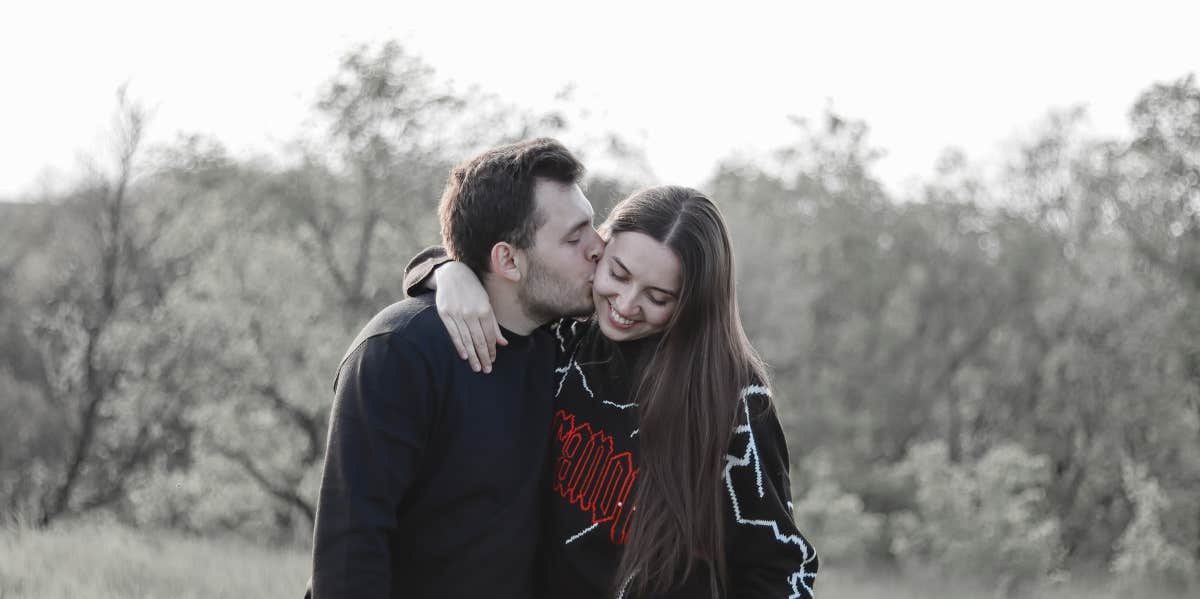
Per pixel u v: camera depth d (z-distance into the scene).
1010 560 16.25
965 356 27.48
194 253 18.41
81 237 19.09
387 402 2.55
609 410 2.77
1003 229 27.75
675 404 2.66
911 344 27.91
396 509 2.57
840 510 19.45
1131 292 22.69
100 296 18.28
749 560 2.73
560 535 2.75
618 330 2.75
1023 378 25.80
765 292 24.70
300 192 16.86
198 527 15.16
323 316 16.44
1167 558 17.47
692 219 2.70
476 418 2.64
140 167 18.52
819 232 29.59
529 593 2.75
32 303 21.66
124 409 16.30
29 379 20.94
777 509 2.70
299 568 7.68
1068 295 23.86
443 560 2.63
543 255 2.69
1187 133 22.78
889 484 24.22
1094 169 26.12
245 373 15.90
